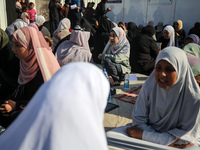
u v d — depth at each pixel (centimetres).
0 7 657
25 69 216
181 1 846
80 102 51
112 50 379
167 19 887
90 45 520
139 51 417
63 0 880
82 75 57
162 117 174
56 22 730
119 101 280
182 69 157
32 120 50
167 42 550
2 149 51
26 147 48
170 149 150
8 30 474
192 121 159
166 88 163
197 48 315
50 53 222
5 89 269
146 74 422
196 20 838
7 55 271
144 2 912
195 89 159
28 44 206
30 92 220
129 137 166
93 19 646
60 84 53
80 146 49
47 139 48
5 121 214
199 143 167
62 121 49
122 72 355
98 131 52
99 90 57
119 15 966
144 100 179
